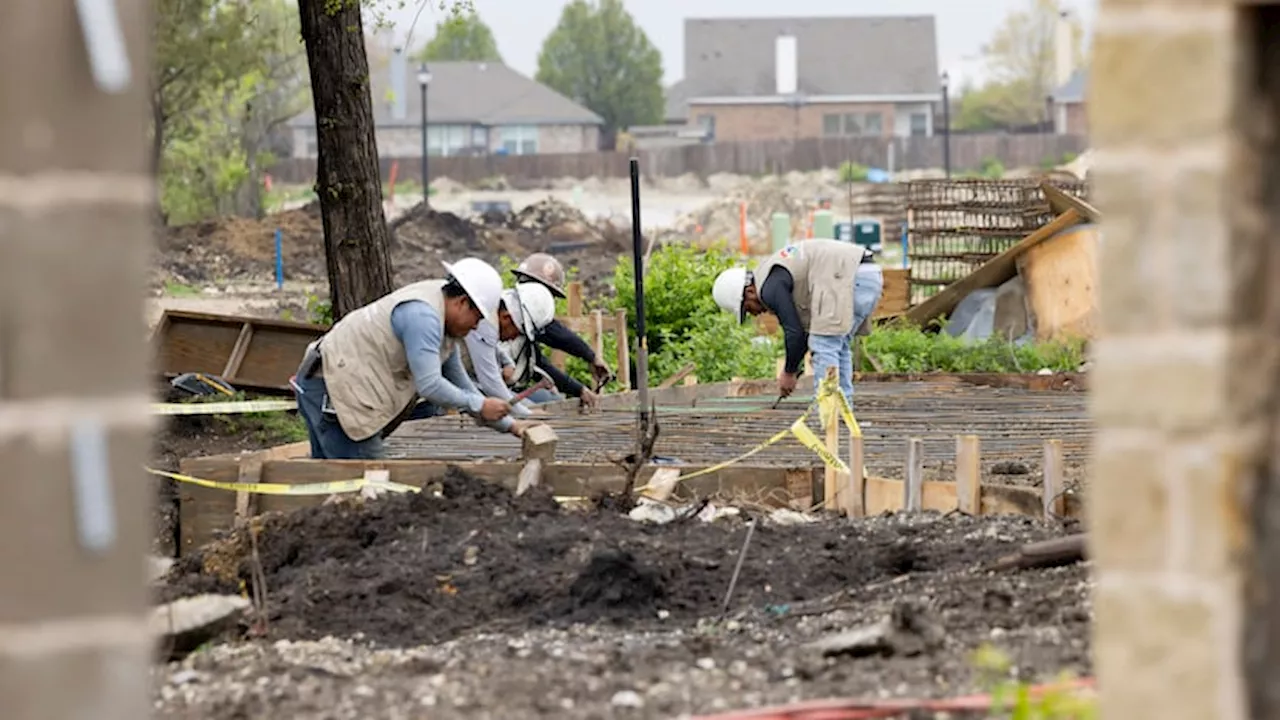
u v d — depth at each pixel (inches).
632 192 746.8
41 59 249.1
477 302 719.7
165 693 435.2
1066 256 1556.3
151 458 992.2
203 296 2429.9
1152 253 270.2
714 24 7775.6
